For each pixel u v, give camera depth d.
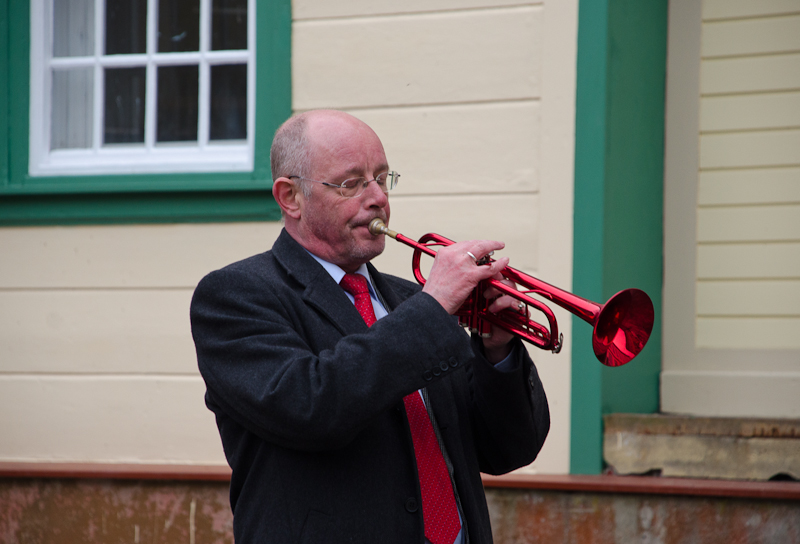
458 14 5.93
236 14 6.41
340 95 6.11
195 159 6.34
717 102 6.56
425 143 5.96
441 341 2.90
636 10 6.20
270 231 6.11
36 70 6.56
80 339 6.26
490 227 5.81
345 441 2.86
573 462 5.57
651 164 6.46
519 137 5.79
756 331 6.43
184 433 6.09
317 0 6.14
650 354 6.46
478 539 3.16
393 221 5.98
